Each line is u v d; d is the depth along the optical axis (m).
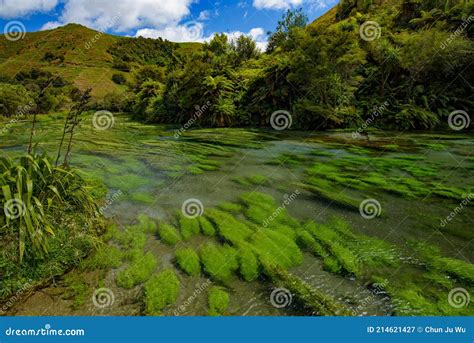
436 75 25.66
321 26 25.52
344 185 9.30
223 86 28.58
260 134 22.25
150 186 9.28
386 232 6.07
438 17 28.94
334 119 23.86
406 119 22.62
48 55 80.94
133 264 4.62
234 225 6.16
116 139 20.23
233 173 10.93
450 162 12.02
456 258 5.07
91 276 4.30
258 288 4.21
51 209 4.89
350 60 24.14
